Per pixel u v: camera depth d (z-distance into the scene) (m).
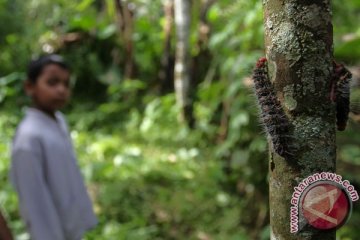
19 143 2.38
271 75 1.30
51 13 9.40
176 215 4.76
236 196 5.02
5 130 7.14
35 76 2.56
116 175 5.64
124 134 7.25
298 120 1.27
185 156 6.11
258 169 4.67
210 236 4.39
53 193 2.45
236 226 4.51
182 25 6.67
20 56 9.19
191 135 6.60
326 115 1.28
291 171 1.29
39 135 2.41
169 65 8.05
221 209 4.82
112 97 8.55
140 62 8.41
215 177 5.15
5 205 4.70
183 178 5.57
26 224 2.40
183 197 5.09
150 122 7.05
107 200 4.96
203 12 6.87
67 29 8.95
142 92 8.46
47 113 2.60
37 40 9.27
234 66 4.43
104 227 4.39
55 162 2.45
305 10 1.25
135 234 4.25
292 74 1.26
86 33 8.88
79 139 6.84
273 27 1.29
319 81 1.26
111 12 7.27
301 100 1.26
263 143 4.41
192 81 7.25
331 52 1.29
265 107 1.29
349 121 1.72
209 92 5.62
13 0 10.49
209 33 6.91
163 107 7.21
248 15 4.64
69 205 2.50
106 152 6.39
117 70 8.73
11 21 10.05
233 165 4.79
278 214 1.33
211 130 6.35
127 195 5.14
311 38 1.25
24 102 8.25
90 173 5.39
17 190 2.41
